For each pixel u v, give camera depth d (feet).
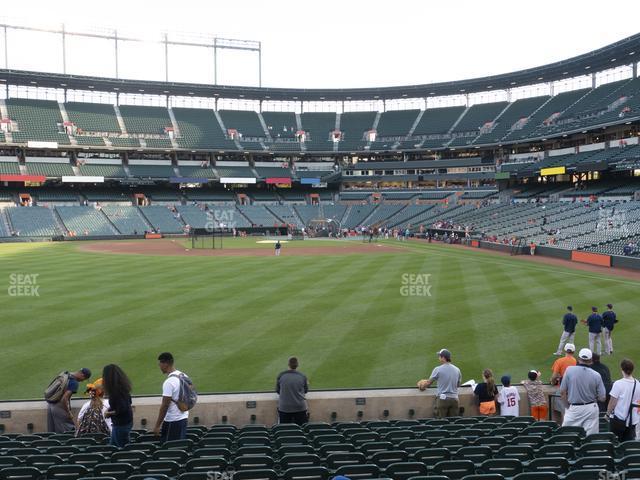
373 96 358.23
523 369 58.65
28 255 180.14
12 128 284.41
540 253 178.70
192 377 56.49
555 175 279.08
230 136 337.52
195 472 24.16
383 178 336.08
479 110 338.54
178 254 185.37
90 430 37.78
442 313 84.23
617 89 264.93
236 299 95.96
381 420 44.70
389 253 188.14
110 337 71.00
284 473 24.26
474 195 309.63
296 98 362.12
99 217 282.97
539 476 23.58
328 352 65.05
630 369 34.76
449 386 43.09
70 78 300.40
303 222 317.42
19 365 60.18
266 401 44.98
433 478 22.94
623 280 116.16
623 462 26.25
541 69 293.84
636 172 241.96
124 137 309.22
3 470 24.73
